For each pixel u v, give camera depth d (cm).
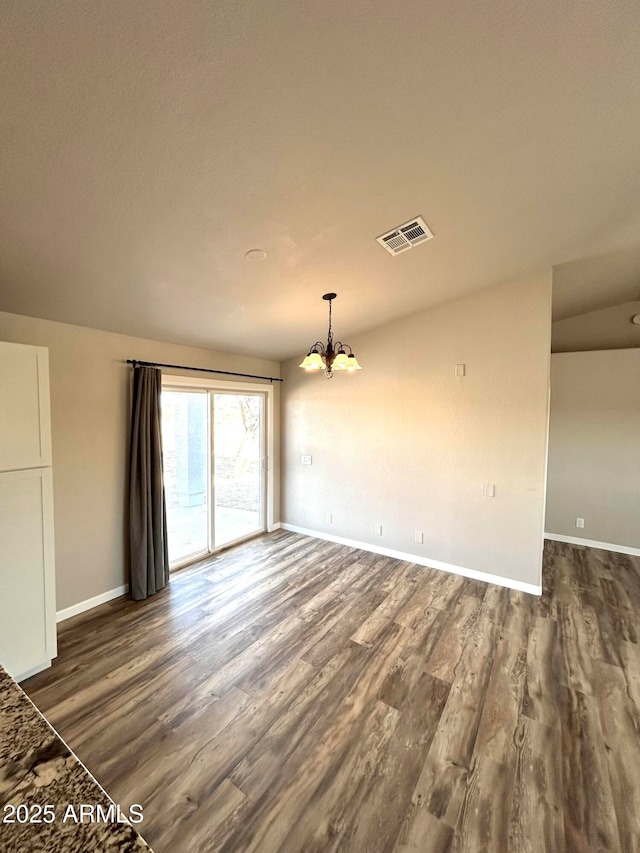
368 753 180
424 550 404
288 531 525
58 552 294
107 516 326
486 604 321
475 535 371
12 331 267
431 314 388
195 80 127
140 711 205
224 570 392
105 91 127
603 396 451
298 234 227
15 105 126
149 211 186
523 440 344
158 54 118
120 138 145
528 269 326
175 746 183
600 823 149
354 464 455
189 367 396
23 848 48
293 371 511
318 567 399
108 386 325
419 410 401
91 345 312
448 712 205
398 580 368
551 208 234
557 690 222
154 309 297
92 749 181
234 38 116
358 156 173
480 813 153
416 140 168
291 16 113
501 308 350
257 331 387
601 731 193
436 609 313
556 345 507
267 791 162
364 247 254
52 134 138
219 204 189
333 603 323
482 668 241
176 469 399
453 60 133
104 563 324
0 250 197
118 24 109
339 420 466
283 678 231
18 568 226
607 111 162
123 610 311
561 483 479
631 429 438
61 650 258
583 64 139
